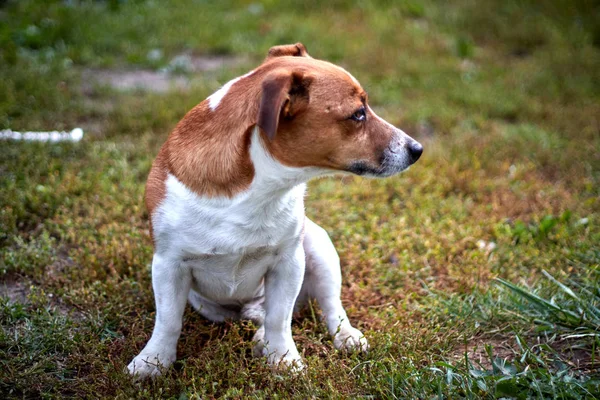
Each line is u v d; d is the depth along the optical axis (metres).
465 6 3.62
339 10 3.58
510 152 2.17
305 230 1.57
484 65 2.96
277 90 1.35
